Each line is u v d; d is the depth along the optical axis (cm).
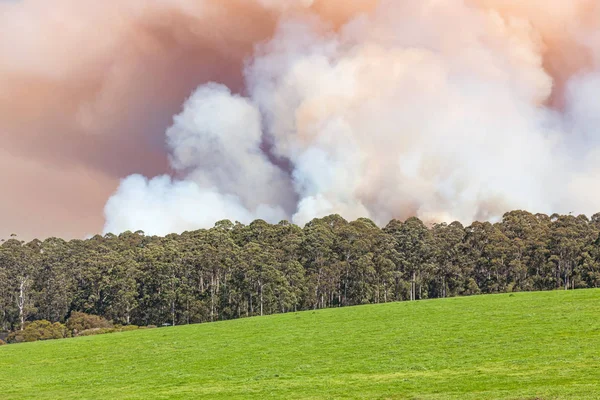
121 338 6706
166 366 4769
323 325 6316
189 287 13250
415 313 6494
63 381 4516
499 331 4775
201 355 5131
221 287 13250
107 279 13512
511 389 2947
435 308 6738
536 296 6769
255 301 12850
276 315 8000
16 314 13762
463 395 2920
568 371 3225
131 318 13100
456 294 13788
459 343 4522
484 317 5578
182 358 5072
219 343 5703
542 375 3198
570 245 13088
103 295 13788
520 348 4062
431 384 3288
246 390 3572
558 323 4762
